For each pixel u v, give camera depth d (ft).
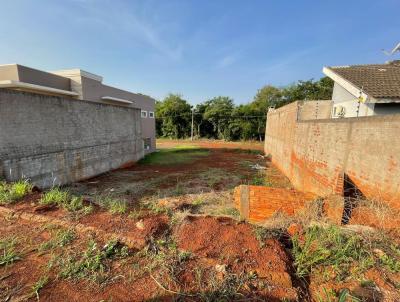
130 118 40.96
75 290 5.50
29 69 30.01
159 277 5.91
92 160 30.45
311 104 25.64
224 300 5.09
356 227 8.45
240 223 9.06
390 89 19.03
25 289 5.52
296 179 24.94
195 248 7.14
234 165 40.70
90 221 9.08
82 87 36.17
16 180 19.43
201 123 95.09
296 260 6.70
